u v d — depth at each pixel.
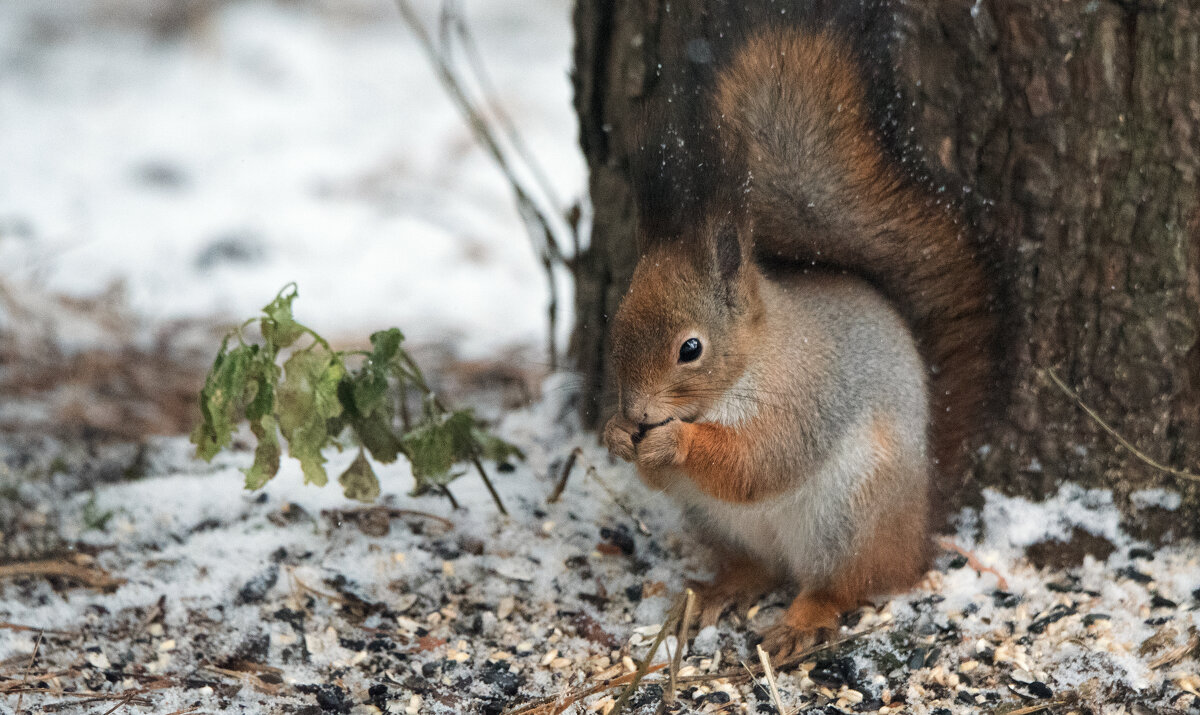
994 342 4.76
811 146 4.75
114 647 4.72
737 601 4.75
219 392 4.73
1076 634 4.71
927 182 4.75
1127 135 4.73
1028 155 4.74
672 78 4.76
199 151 6.43
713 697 4.69
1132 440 4.76
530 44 8.30
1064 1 4.72
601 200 4.84
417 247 5.46
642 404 4.71
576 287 4.88
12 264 5.14
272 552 4.77
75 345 5.04
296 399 4.73
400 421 4.91
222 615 4.73
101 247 5.31
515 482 4.82
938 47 4.74
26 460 4.88
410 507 4.80
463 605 4.75
